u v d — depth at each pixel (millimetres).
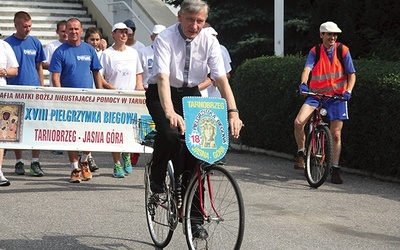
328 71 10133
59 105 9891
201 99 6027
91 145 9938
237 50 16516
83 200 8812
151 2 17188
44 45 16688
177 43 6367
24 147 9805
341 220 7980
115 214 8102
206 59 6441
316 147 9891
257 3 16594
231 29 16688
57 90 9867
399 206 8711
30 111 9836
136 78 11047
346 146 10945
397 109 10016
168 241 6668
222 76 6355
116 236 7211
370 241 7160
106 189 9539
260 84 12891
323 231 7500
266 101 12758
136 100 10008
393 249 6902
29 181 10031
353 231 7527
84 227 7520
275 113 12516
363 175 10758
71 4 18531
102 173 10797
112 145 9992
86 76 10172
